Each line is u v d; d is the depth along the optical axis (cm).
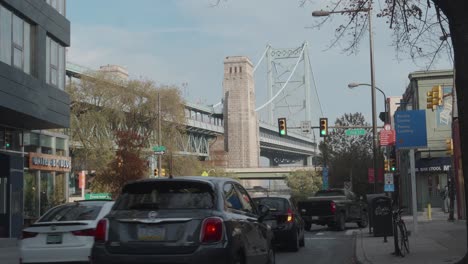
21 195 2723
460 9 1050
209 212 791
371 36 3241
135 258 777
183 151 6081
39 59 2775
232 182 925
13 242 2328
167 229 781
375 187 3250
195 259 762
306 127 3884
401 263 1279
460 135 1077
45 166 3131
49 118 2852
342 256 1631
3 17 2461
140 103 5666
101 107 5441
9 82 2439
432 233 2034
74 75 6328
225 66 11925
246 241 855
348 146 5162
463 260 1118
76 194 5341
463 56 1056
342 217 2720
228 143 11331
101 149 5253
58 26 3028
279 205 1772
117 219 801
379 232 1809
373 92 3241
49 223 1163
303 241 1914
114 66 7762
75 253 1143
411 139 1892
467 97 1058
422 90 4238
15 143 2936
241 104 11612
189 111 9488
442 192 3844
